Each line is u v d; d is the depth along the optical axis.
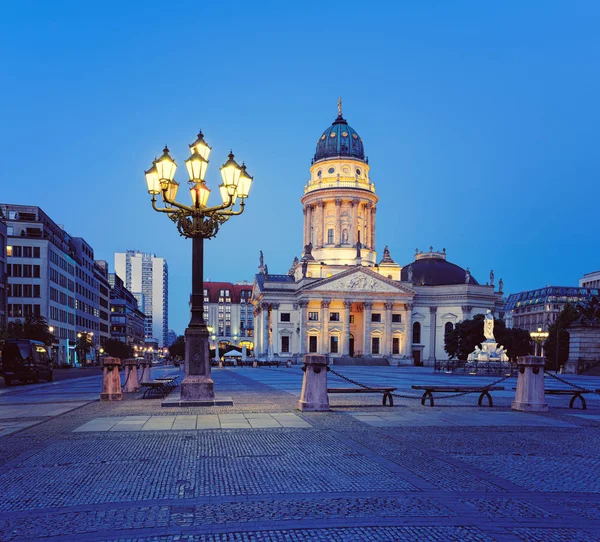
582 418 19.44
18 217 104.69
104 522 7.84
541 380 21.86
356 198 128.25
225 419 18.12
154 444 13.64
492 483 10.01
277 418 18.45
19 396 28.89
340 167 130.62
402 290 122.25
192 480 10.09
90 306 137.50
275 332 121.75
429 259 140.75
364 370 85.69
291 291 123.12
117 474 10.57
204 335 22.45
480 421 18.23
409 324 122.38
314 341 120.44
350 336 127.56
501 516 8.14
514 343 85.38
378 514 8.17
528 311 184.38
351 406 22.59
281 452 12.65
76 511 8.32
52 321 100.38
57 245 106.38
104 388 25.33
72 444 13.68
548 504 8.77
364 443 13.88
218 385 37.38
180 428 16.20
